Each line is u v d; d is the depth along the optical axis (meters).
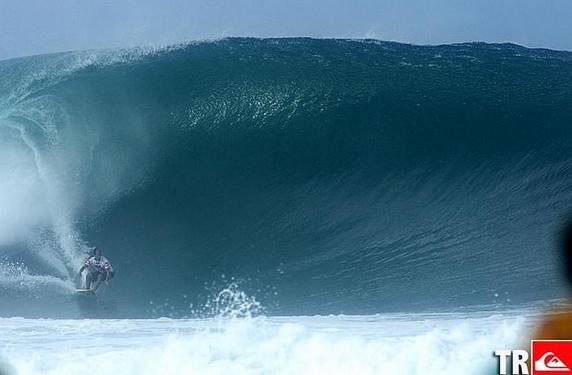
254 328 35.44
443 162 75.56
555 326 36.25
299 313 56.28
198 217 74.06
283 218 73.12
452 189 73.69
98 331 42.00
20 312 60.44
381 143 76.75
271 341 33.50
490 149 76.12
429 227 70.12
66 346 36.94
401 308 54.59
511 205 71.69
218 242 71.69
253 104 79.69
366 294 60.03
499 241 67.00
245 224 73.06
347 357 31.55
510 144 76.31
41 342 38.19
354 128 77.75
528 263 62.91
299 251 69.62
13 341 38.56
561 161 74.88
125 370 31.16
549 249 64.94
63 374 31.00
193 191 75.94
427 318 47.16
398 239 69.25
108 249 71.62
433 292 58.28
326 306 57.59
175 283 66.81
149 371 31.03
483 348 32.31
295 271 67.00
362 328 41.22
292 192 75.25
